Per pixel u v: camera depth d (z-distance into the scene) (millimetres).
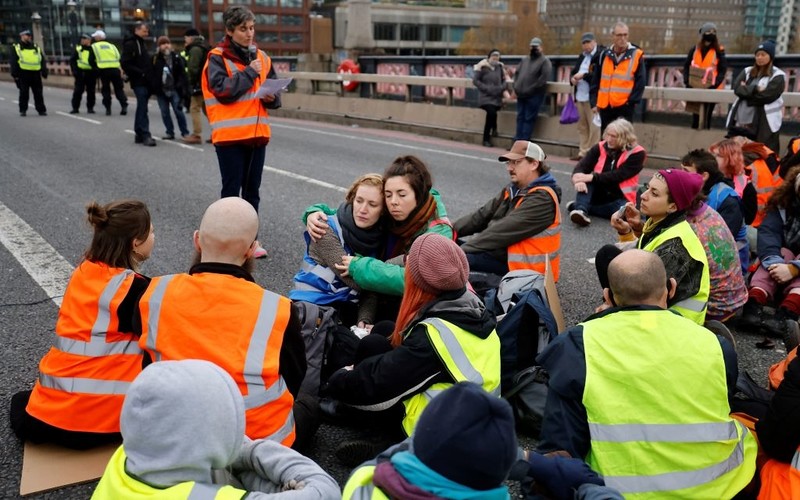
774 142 8305
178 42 79438
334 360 3301
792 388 2502
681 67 10938
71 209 7230
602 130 10594
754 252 5129
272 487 2018
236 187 5992
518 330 3227
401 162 3887
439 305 2811
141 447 1636
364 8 24844
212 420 1632
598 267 3615
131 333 2895
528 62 11938
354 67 18125
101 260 2932
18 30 64688
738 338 4312
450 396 1542
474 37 70438
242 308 2582
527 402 3170
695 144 10406
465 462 1473
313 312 3270
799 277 4332
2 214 6980
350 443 2873
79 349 2871
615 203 7090
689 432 2408
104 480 1740
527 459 2234
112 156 10812
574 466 2215
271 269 5418
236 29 5684
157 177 9094
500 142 13102
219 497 1648
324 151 11883
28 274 5180
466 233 5105
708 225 4008
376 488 1647
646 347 2451
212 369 1701
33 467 2836
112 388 2879
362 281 3729
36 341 4043
